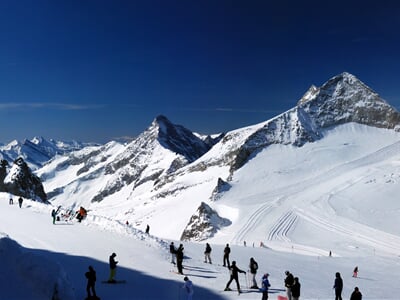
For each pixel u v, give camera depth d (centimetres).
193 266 3250
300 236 9619
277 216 11356
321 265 4619
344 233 9562
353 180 14062
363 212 11031
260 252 5225
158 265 3097
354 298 2388
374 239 8938
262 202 13238
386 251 8050
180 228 13512
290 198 13150
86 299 2088
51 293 1828
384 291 3394
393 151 17412
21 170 9119
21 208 5612
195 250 4425
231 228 11419
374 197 12162
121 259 3131
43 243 3425
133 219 17112
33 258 1958
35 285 1839
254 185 15562
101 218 4431
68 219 4734
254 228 10744
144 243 3759
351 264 5103
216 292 2533
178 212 15362
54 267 1948
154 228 14925
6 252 1970
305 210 11638
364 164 16200
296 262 4609
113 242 3659
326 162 17562
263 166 17575
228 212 12975
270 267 3941
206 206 12431
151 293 2358
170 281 2670
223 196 14700
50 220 4650
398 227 9788
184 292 2425
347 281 3759
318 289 3041
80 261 2944
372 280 3962
